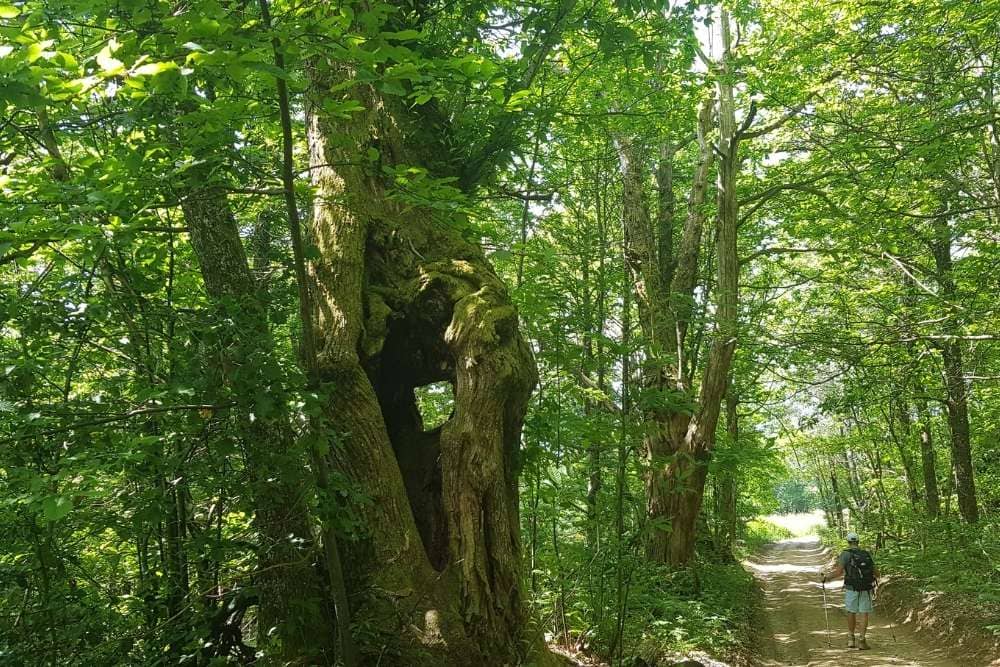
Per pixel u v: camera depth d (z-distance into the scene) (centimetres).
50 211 387
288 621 475
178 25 329
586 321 730
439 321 593
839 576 1703
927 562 1485
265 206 730
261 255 723
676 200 1755
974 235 1247
